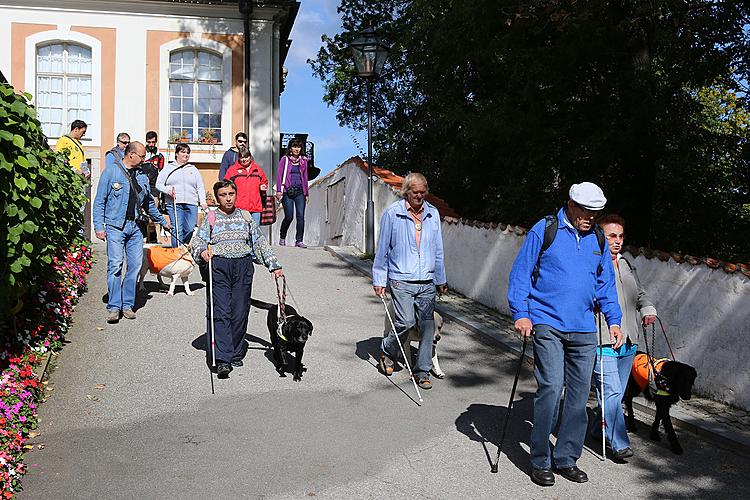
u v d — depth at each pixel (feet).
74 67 72.74
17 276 23.79
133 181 33.63
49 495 18.81
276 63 75.41
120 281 33.53
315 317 36.55
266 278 44.14
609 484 20.21
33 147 24.57
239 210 28.25
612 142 50.34
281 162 55.47
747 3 47.16
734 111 62.80
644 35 48.06
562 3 46.39
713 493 19.76
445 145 78.02
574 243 20.21
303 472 20.36
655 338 28.76
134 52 72.95
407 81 97.50
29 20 71.31
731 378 25.53
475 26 58.44
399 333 27.02
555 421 23.84
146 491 19.13
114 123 72.74
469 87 70.85
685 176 57.26
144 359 29.19
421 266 26.99
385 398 26.23
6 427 20.63
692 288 27.22
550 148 54.70
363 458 21.34
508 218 61.82
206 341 31.32
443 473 20.58
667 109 49.62
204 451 21.54
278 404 25.27
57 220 31.78
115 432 22.74
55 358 28.68
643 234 53.11
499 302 38.81
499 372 29.68
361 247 54.24
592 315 20.26
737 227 60.95
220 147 74.28
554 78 52.60
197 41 73.77
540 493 19.60
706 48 48.78
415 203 26.91
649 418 24.88
